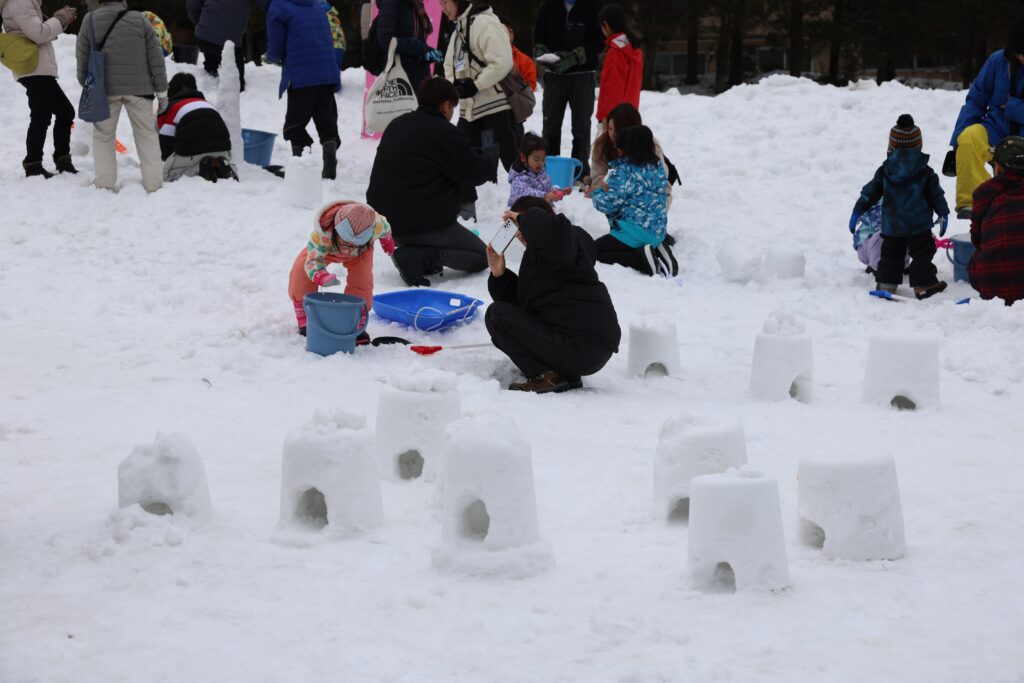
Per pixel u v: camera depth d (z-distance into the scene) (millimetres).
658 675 3799
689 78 36688
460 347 8531
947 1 30297
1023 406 7570
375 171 10180
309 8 13289
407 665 3900
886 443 6699
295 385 7699
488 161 10406
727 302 10242
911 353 7406
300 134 13531
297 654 3982
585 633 4145
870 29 32125
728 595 4469
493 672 3850
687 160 15273
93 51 12148
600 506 5551
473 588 4555
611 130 11836
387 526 5234
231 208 12070
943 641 4047
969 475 6090
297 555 4883
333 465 5043
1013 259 9727
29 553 4820
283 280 10109
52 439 6516
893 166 10250
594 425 7012
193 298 9664
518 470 4727
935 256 11898
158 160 12492
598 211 11969
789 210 13414
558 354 7680
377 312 9164
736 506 4473
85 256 10758
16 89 16484
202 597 4441
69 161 13242
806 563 4816
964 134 11398
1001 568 4746
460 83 12430
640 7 30766
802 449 6562
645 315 8766
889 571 4723
